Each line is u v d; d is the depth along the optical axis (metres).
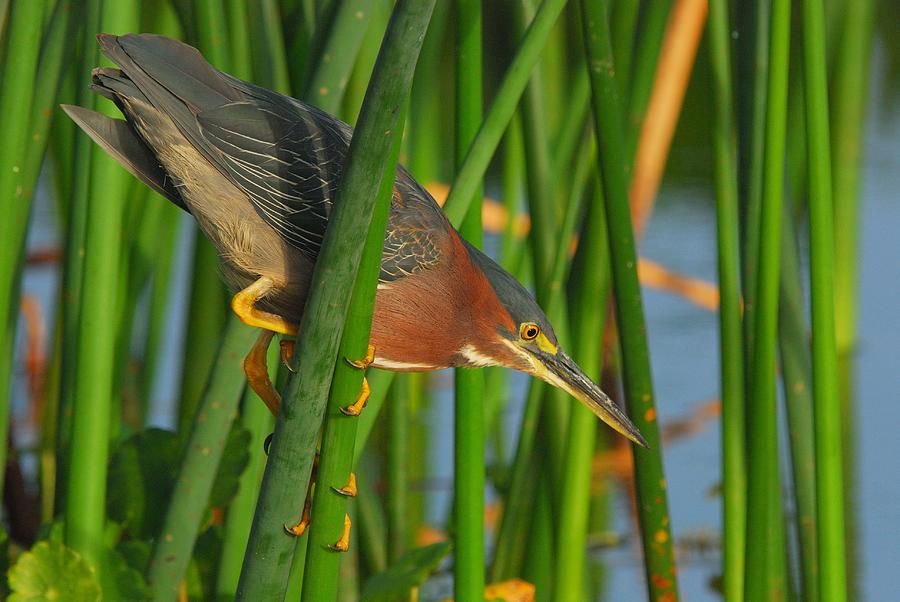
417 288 6.71
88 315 6.72
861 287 16.30
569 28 13.95
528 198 8.20
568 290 8.61
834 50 13.41
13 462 10.01
